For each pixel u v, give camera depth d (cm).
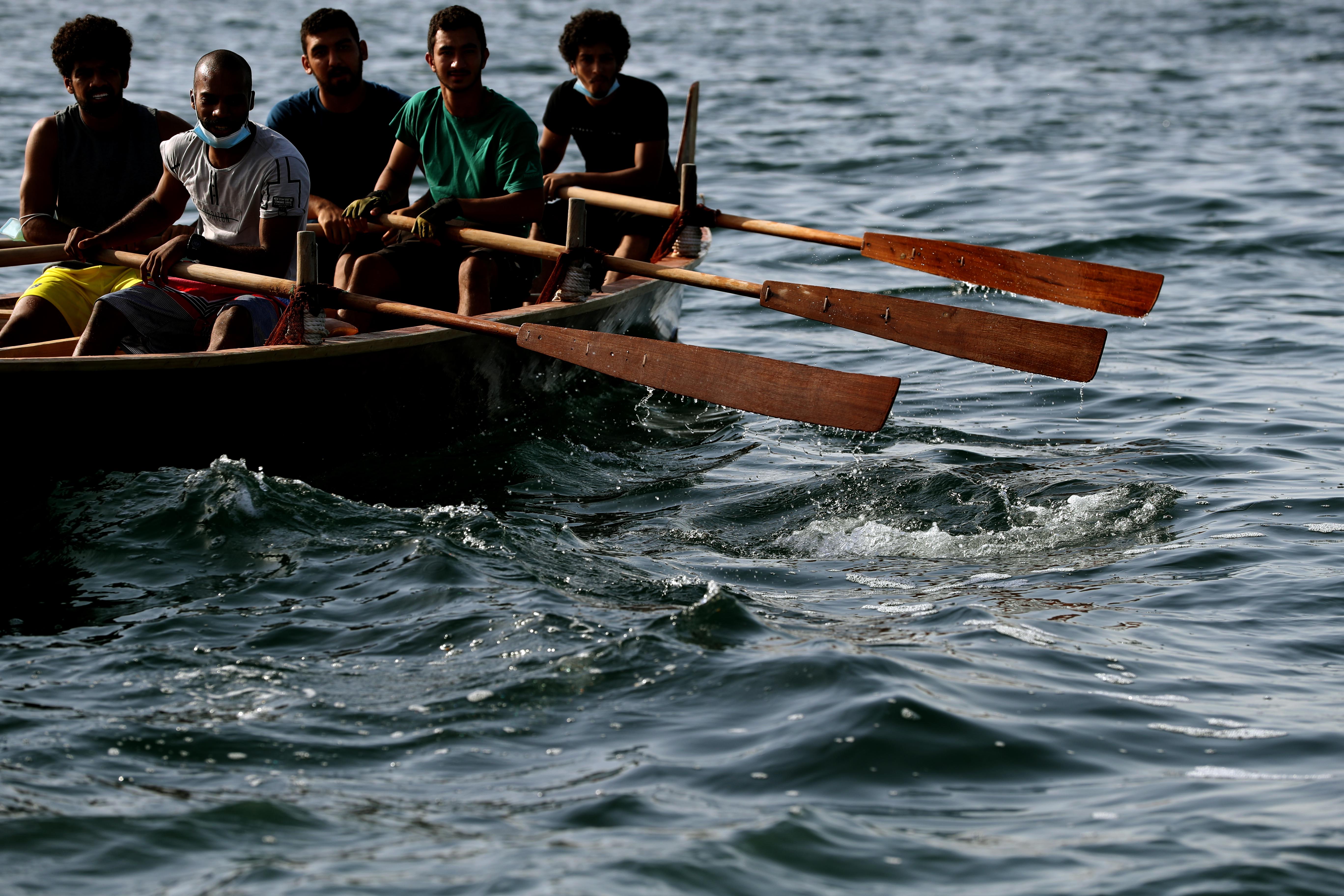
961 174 4681
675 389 1828
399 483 1906
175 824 979
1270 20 9981
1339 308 3070
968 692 1201
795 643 1306
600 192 2691
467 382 2114
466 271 2223
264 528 1592
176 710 1165
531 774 1062
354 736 1125
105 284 2016
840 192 4431
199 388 1755
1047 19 10650
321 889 892
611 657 1264
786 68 7712
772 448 2170
